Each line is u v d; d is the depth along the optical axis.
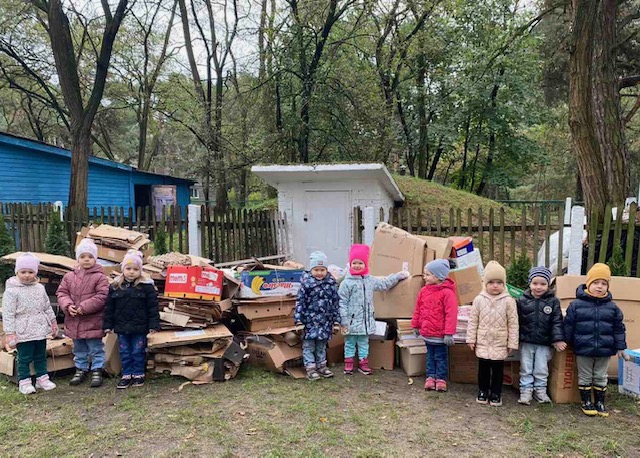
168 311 5.09
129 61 25.86
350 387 4.82
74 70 12.95
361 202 9.91
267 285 5.54
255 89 17.75
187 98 26.88
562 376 4.37
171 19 24.05
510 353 4.43
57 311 5.75
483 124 25.50
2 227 9.55
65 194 17.52
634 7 15.23
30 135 33.31
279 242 10.07
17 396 4.51
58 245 9.13
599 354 4.08
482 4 20.27
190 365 4.94
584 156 7.55
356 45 18.25
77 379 4.84
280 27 16.67
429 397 4.57
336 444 3.62
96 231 6.48
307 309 4.97
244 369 5.32
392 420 4.04
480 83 21.45
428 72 23.62
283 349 5.23
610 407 4.30
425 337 4.70
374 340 5.42
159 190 22.69
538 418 4.09
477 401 4.45
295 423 3.97
